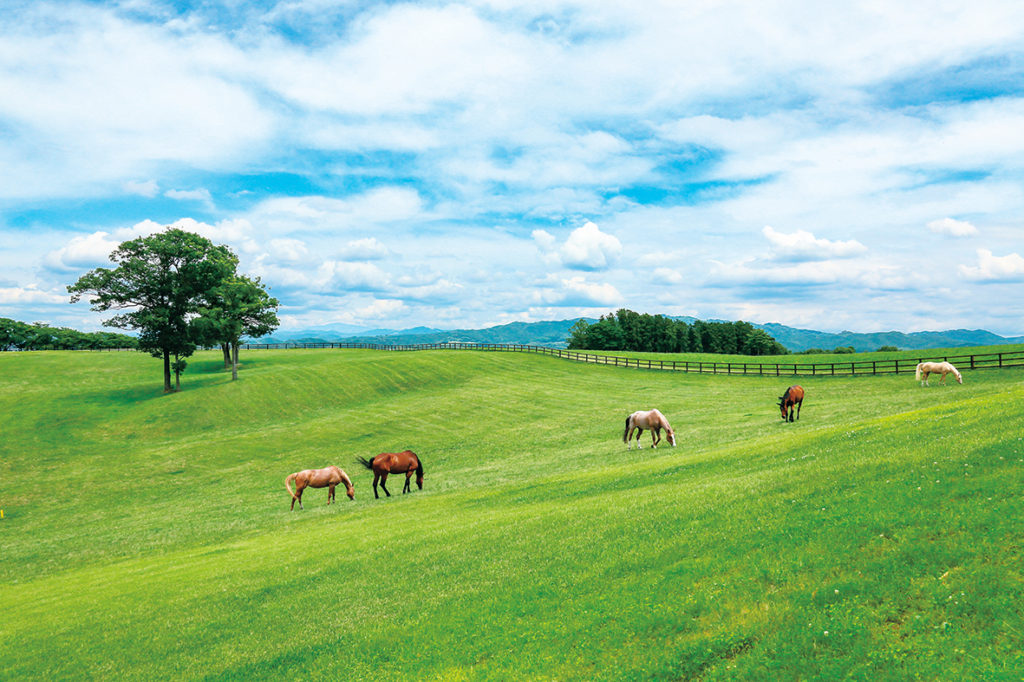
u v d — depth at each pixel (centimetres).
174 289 6725
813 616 785
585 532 1490
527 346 9544
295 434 5309
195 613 1424
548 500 2205
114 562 2466
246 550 2167
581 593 1094
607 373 7506
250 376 7619
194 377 8019
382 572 1524
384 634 1104
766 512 1262
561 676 826
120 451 5109
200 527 2931
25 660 1269
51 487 4166
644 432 3984
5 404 6444
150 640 1287
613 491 2108
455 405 5997
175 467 4541
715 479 1862
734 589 922
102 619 1480
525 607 1085
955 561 827
